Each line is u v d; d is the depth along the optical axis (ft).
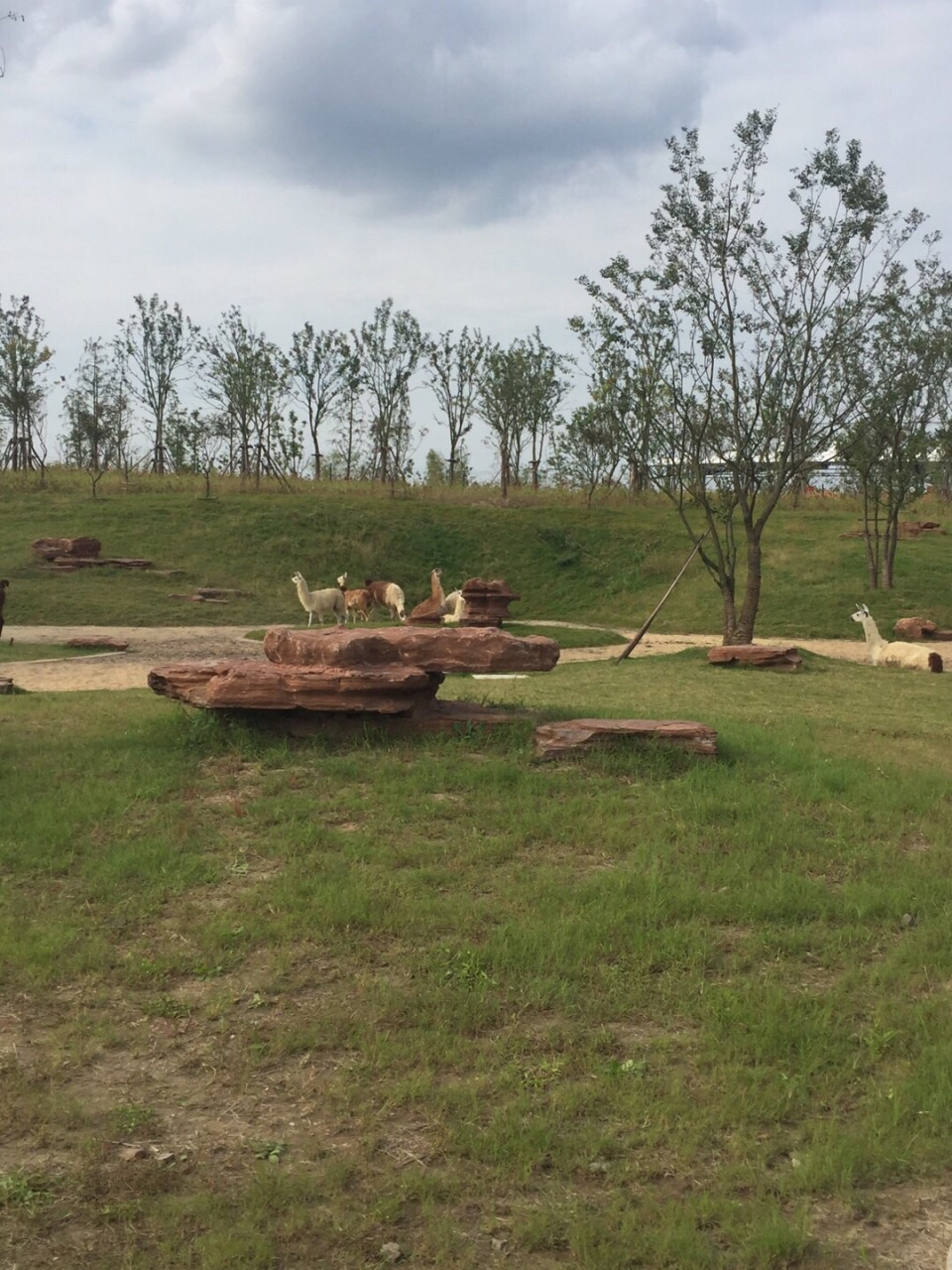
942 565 124.98
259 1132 15.23
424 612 101.60
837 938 21.94
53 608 107.24
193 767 30.86
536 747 32.76
